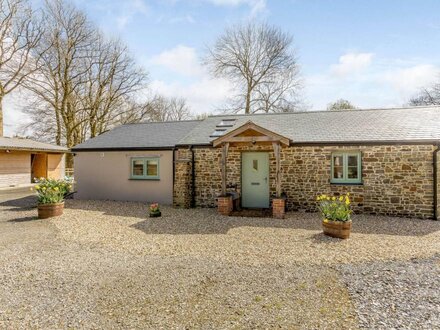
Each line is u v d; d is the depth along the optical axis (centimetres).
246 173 1132
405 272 477
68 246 651
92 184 1405
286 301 384
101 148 1367
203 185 1180
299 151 1055
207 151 1175
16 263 538
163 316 348
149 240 698
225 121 1385
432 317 339
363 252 587
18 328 324
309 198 1046
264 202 1116
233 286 432
